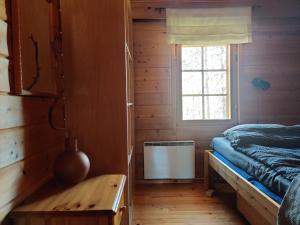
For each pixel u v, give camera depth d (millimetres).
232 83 3590
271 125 3086
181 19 3467
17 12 1116
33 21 1347
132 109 3041
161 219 2521
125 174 1748
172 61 3564
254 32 3562
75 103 1743
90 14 1725
